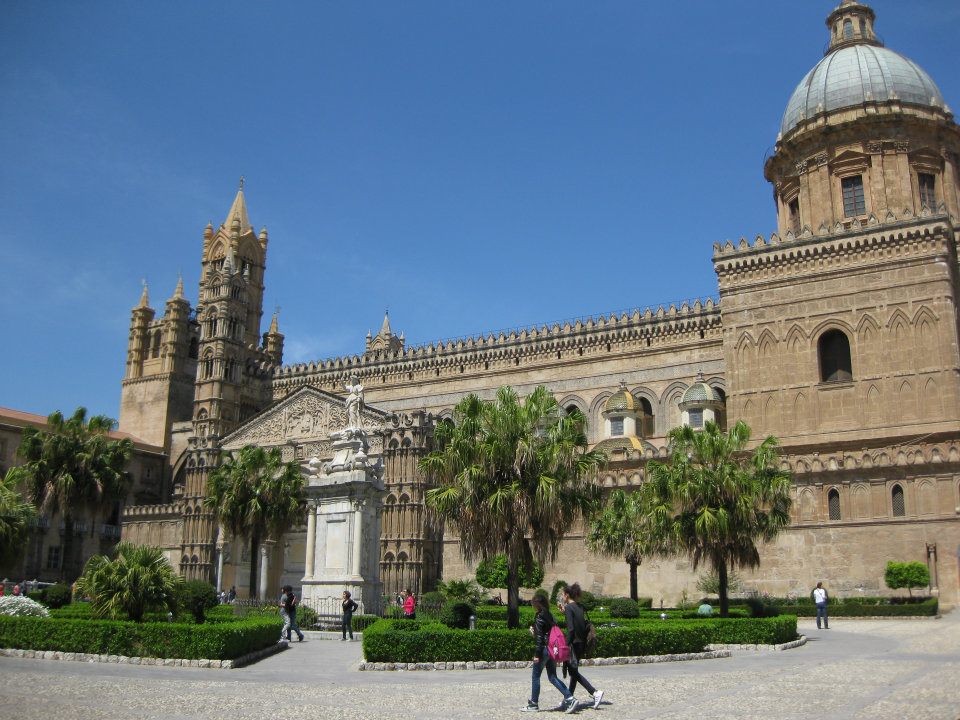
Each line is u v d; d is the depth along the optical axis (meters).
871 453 56.44
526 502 33.62
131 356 110.00
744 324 69.56
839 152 76.62
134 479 99.12
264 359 109.75
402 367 92.69
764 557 58.25
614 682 22.94
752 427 67.38
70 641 27.23
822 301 67.19
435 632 26.50
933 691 20.27
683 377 78.00
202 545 83.75
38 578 85.56
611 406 76.25
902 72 78.06
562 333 84.31
